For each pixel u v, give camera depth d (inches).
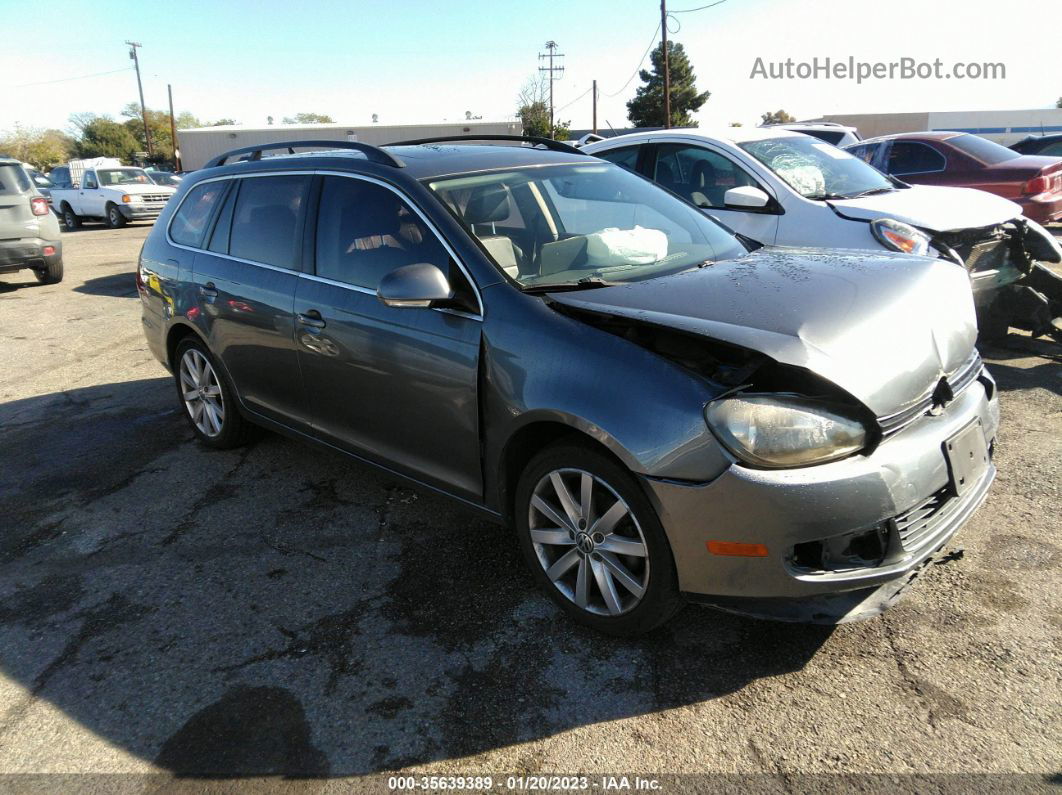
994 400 118.4
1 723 98.5
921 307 106.4
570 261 124.9
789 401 91.0
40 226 419.8
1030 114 1498.5
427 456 126.4
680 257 131.8
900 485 92.7
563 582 112.7
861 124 1690.5
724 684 99.1
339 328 134.1
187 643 112.7
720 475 90.1
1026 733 87.9
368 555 134.7
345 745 92.2
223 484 167.0
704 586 95.6
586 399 99.0
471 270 116.7
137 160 2326.5
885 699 94.7
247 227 161.5
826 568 92.3
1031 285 218.1
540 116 2615.7
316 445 152.6
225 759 90.7
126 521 152.0
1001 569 119.0
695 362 99.9
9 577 133.5
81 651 112.1
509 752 90.1
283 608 120.2
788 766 86.0
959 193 226.7
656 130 260.4
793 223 212.5
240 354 162.2
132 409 220.4
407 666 105.4
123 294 406.9
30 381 252.7
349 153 145.3
